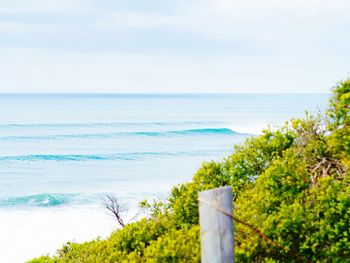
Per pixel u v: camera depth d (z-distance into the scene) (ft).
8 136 275.80
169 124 352.28
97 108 548.31
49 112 473.26
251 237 18.47
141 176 176.65
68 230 106.63
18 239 100.83
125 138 270.87
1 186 163.73
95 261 23.49
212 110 532.32
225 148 241.55
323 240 18.94
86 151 230.48
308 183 22.24
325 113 19.92
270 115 465.88
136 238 23.86
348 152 18.92
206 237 14.01
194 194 24.56
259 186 23.07
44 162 205.67
